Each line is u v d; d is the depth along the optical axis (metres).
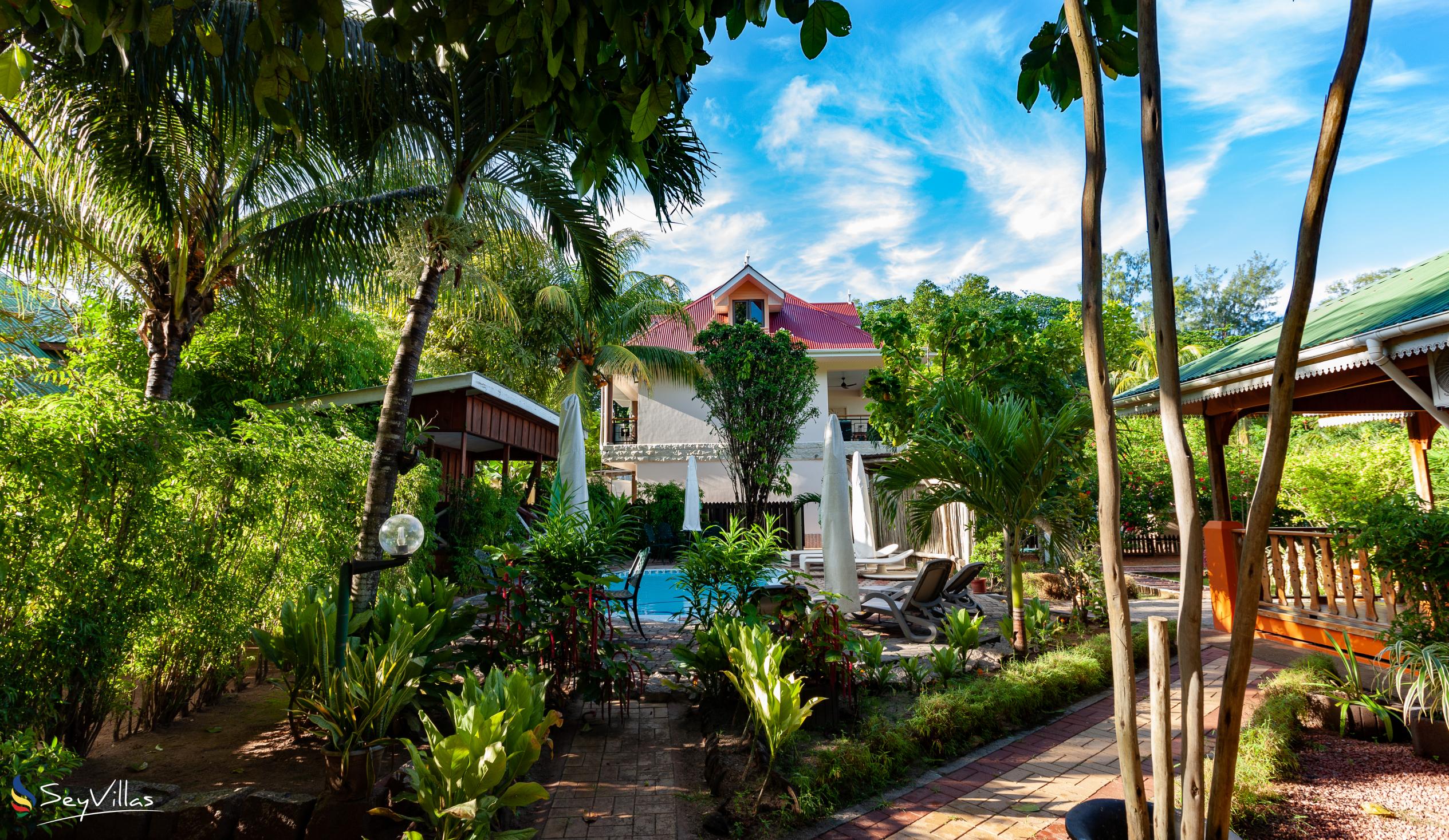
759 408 17.89
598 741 5.29
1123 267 44.38
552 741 5.10
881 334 12.98
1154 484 15.38
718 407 18.38
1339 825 3.74
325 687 4.13
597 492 16.38
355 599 5.89
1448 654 5.09
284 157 7.96
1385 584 6.67
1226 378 7.62
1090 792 4.39
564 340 22.97
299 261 7.41
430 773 3.30
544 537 5.94
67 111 6.67
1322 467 12.80
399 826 3.65
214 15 5.64
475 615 5.58
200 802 3.61
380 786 3.74
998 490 7.26
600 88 2.82
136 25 2.44
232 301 10.30
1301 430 15.51
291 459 5.57
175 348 8.20
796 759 4.48
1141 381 26.72
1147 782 4.45
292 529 5.87
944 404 7.73
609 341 22.48
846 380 26.92
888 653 7.39
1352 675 5.46
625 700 5.73
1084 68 1.83
